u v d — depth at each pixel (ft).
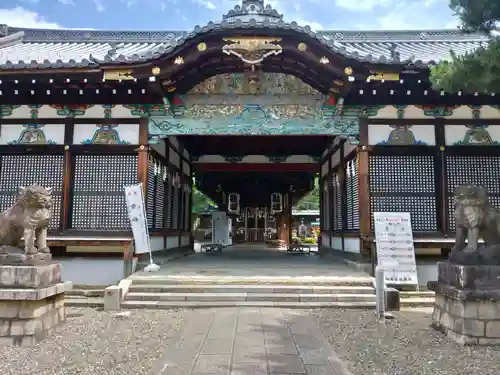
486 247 22.34
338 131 39.32
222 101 40.06
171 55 34.63
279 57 37.11
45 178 38.09
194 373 16.31
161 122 39.34
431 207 37.68
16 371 16.69
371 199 38.01
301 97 40.09
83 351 19.31
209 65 38.42
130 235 36.99
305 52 34.76
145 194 37.86
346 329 23.27
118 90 37.40
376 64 34.47
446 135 38.45
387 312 27.37
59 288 22.86
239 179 92.17
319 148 60.75
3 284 21.06
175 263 44.73
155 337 21.58
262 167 65.31
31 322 20.54
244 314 26.53
